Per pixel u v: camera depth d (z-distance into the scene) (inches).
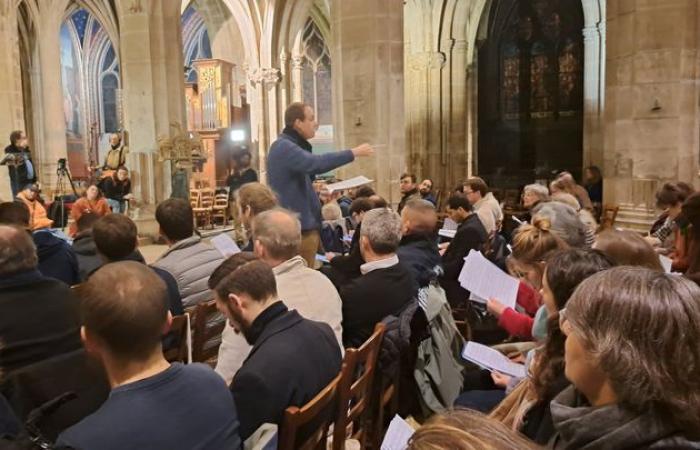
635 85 359.6
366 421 138.3
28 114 1075.9
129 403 74.0
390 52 405.1
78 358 101.3
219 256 172.1
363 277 150.0
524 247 131.3
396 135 410.0
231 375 122.0
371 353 127.6
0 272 111.0
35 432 68.4
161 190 524.4
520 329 137.9
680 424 51.8
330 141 1216.2
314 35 1194.0
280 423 97.2
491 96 1009.5
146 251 478.6
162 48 518.0
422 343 155.1
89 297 77.7
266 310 105.6
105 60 1343.5
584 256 96.1
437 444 34.5
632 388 52.3
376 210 155.0
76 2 1152.2
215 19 1162.6
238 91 1165.7
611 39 380.2
